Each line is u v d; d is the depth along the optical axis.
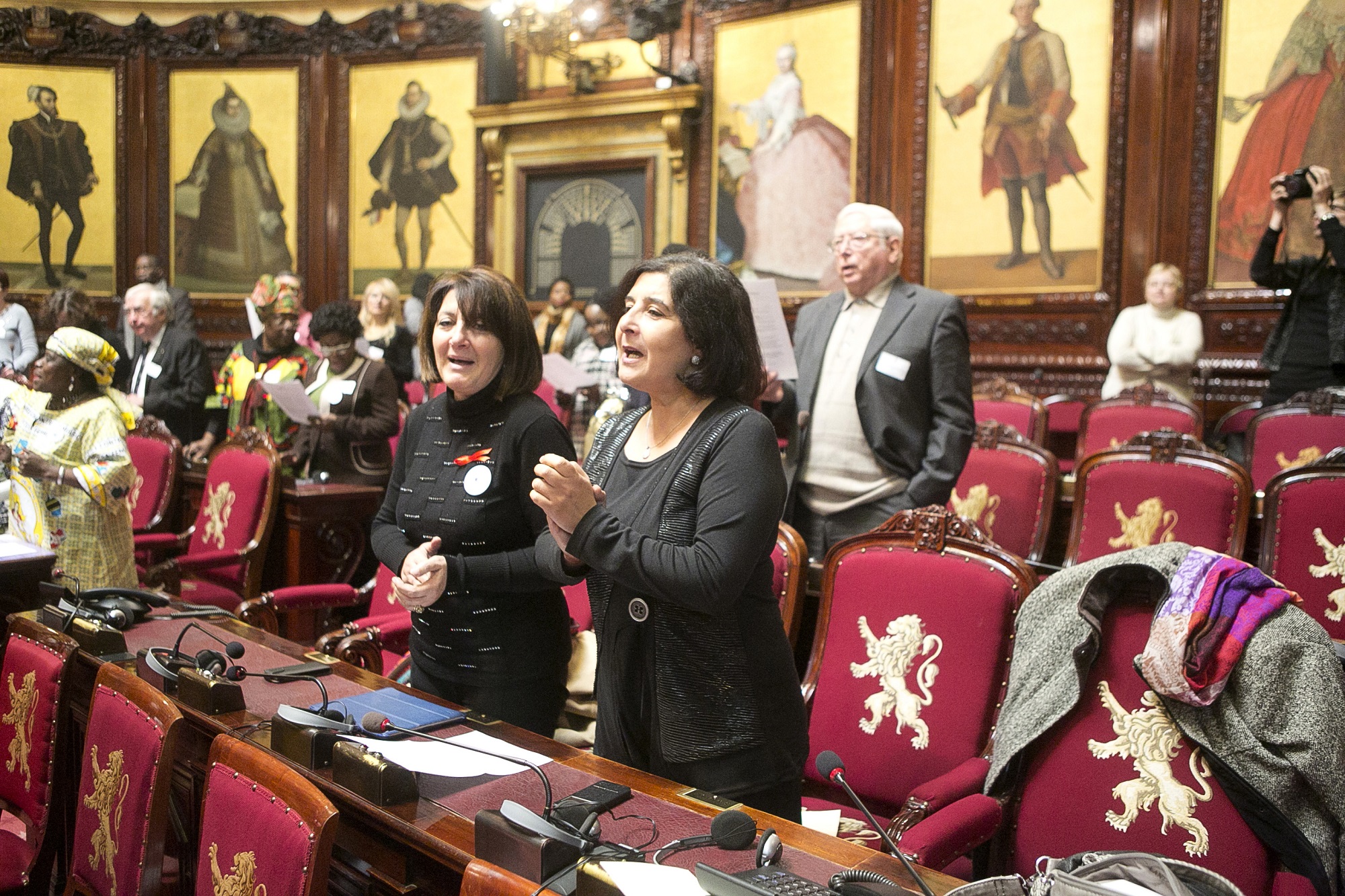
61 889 2.44
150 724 1.79
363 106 10.16
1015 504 4.33
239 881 1.51
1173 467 3.82
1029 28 7.27
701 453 1.65
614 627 1.72
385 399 4.98
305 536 4.59
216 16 10.45
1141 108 6.95
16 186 10.66
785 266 8.25
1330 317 4.84
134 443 5.20
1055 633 2.07
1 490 3.56
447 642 2.21
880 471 3.26
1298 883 1.71
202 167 10.57
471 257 9.84
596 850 1.39
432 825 1.50
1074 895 1.18
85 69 10.60
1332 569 3.15
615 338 1.79
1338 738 1.76
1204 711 1.85
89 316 3.89
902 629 2.40
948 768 2.26
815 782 2.47
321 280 10.41
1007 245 7.44
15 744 2.22
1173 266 6.80
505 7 7.96
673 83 8.52
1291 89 6.44
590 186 9.08
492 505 2.18
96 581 3.32
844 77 7.95
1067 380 7.25
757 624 1.67
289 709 1.78
